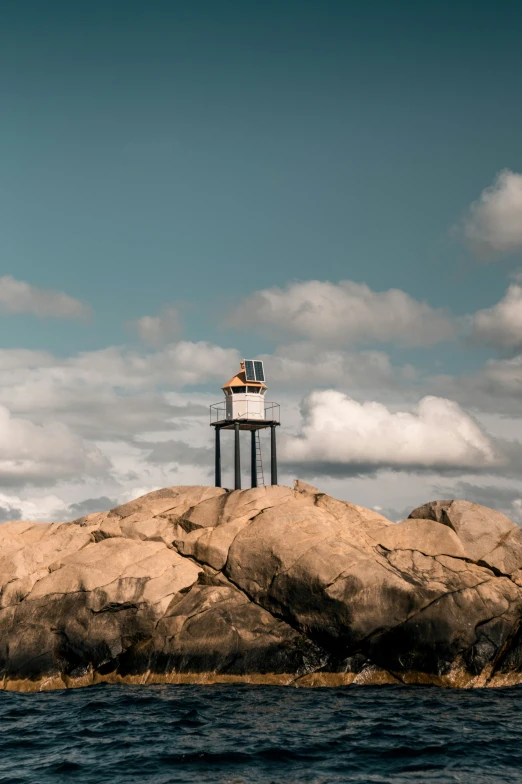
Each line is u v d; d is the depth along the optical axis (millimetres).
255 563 28328
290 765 17266
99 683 26953
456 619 26000
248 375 39344
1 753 18781
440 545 28609
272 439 40500
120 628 27453
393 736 19500
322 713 21953
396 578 26734
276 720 21203
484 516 29312
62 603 28234
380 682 26000
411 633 26062
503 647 26203
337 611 26438
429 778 16234
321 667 26344
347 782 16016
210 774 16656
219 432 40406
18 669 27297
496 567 28094
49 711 23062
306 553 27703
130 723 21219
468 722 20844
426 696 24094
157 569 28828
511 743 18844
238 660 26484
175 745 18938
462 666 25781
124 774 16734
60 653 27531
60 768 17297
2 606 29344
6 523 34281
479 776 16359
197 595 28016
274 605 27594
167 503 32719
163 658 26797
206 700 23766
